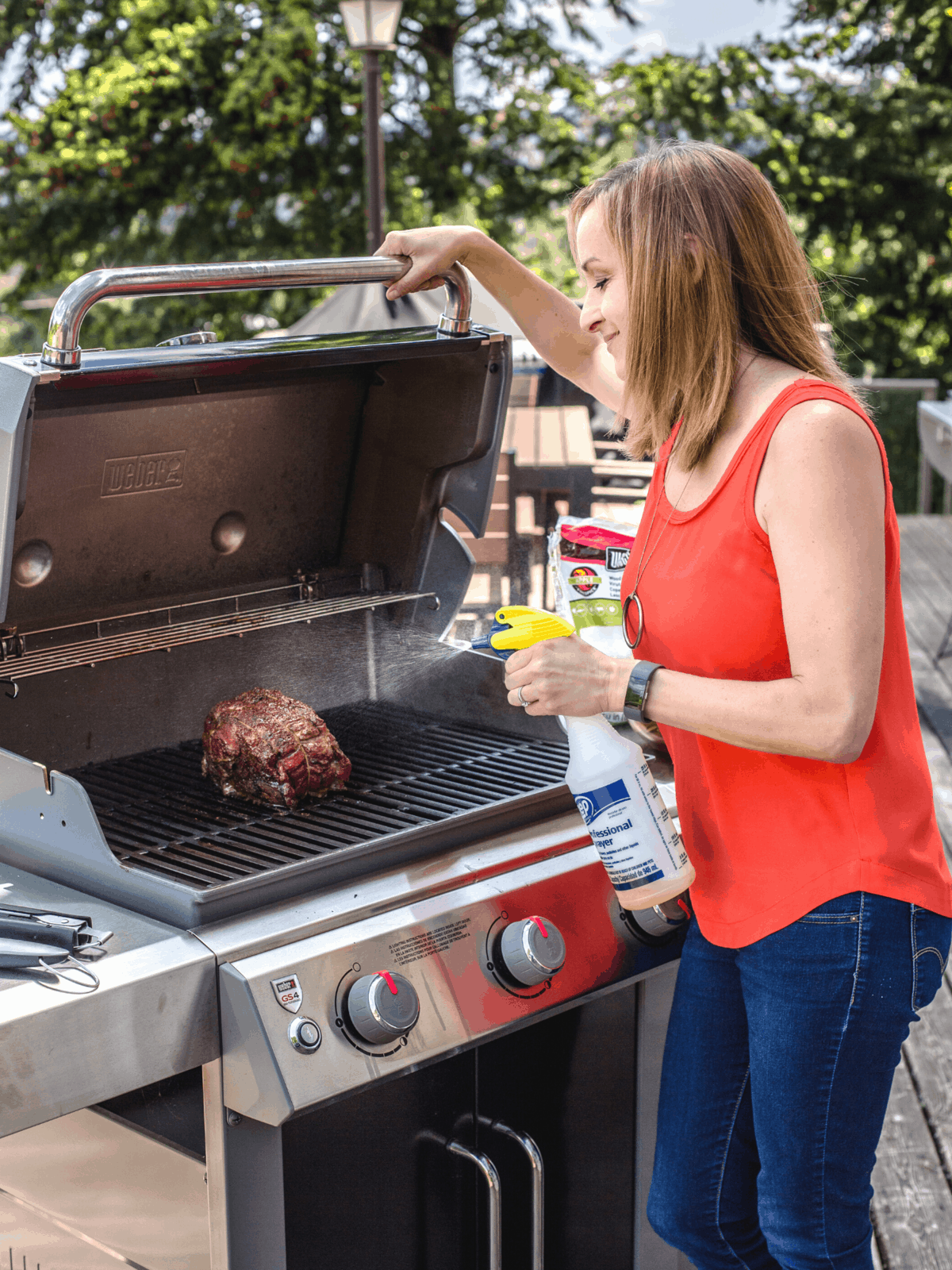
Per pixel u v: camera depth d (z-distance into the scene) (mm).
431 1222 1513
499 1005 1404
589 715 1373
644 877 1393
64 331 1224
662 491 1428
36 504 1501
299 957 1249
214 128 11992
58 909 1329
